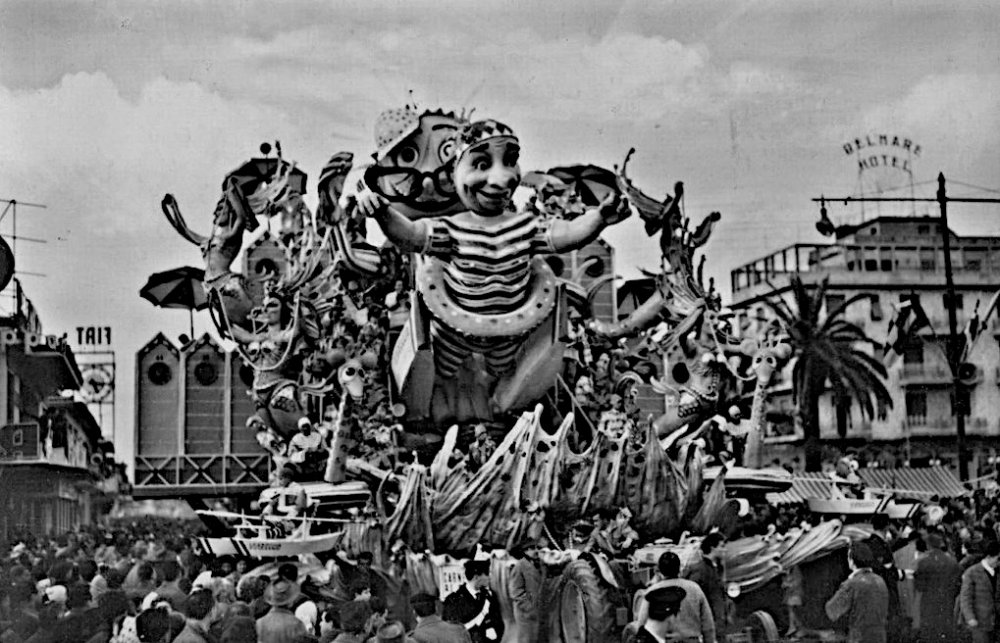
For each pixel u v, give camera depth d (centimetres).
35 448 3484
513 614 1781
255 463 2866
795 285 3753
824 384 4203
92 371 3331
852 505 2589
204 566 1989
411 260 2347
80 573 1789
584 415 2330
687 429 2469
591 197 2691
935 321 4200
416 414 2261
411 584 1969
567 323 2291
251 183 2634
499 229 2205
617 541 2092
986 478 3562
